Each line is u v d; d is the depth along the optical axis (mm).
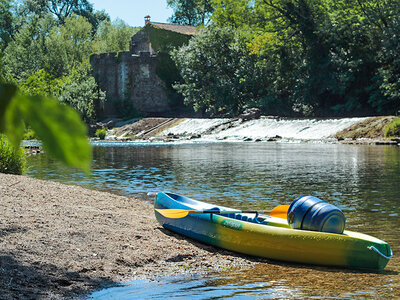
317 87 49312
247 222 8008
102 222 8922
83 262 6820
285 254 7488
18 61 75500
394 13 45125
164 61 69562
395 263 7293
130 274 6656
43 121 575
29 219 8344
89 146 587
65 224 8367
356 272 6895
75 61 80688
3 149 15016
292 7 50562
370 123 38688
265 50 52531
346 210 11234
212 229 8328
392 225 9594
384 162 22234
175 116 67375
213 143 40781
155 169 20844
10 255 6559
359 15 47219
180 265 7191
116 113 70438
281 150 30781
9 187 11070
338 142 36906
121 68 69812
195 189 14805
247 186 15359
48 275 6191
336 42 48312
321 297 5613
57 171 19594
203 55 57406
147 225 9328
